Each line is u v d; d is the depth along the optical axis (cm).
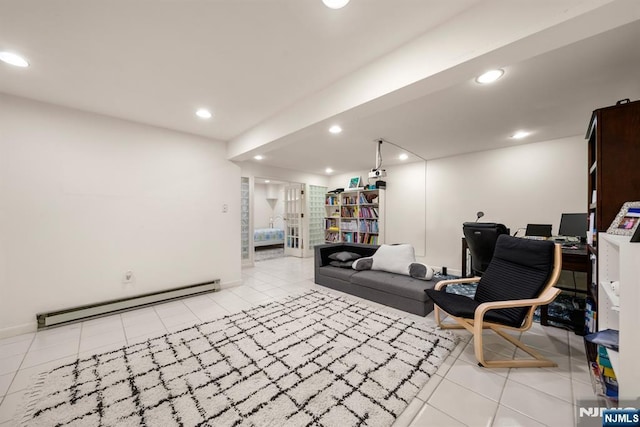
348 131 336
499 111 268
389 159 516
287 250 709
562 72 193
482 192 448
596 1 104
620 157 162
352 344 219
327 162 554
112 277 291
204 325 257
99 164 282
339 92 211
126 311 294
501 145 409
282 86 223
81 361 195
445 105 253
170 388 164
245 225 552
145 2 132
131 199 304
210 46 170
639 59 175
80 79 211
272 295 354
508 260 229
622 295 112
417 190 538
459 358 201
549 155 382
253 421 138
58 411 146
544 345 220
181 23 148
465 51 139
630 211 152
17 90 229
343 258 384
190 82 216
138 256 308
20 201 241
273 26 151
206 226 366
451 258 489
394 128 323
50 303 255
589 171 206
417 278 316
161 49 172
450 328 248
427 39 155
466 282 257
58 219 260
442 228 500
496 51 130
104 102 254
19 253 241
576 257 235
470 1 133
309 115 240
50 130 255
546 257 200
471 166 461
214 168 374
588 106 254
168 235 332
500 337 233
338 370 183
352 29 154
